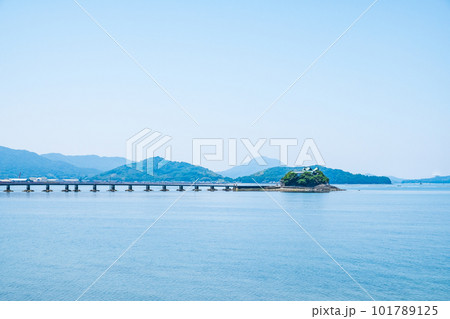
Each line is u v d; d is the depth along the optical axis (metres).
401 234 83.94
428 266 56.28
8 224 98.81
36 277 51.12
